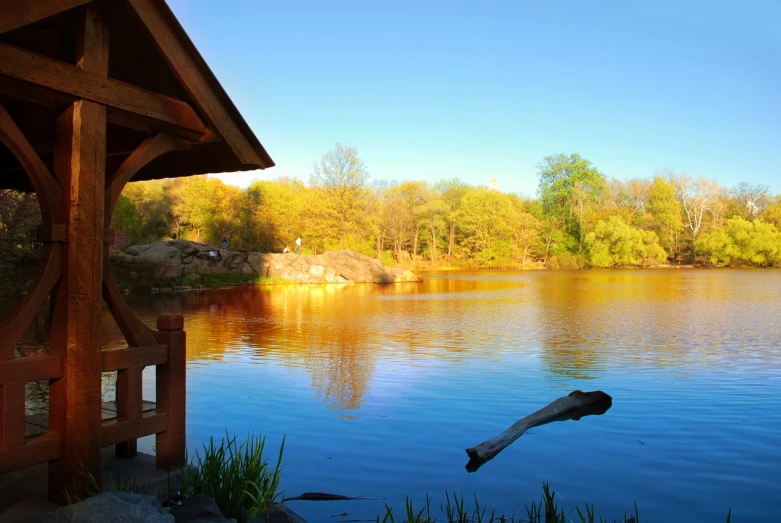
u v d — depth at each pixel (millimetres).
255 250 53844
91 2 3889
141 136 5617
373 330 16266
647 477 5648
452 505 5004
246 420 7367
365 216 56219
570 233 80812
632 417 7617
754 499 5148
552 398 8539
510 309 22641
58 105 3906
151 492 4289
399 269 46594
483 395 8703
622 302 25719
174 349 4559
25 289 24094
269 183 65375
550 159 84188
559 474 5730
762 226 70375
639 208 82875
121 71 4828
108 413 5066
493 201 77250
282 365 10953
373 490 5309
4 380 3568
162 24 4203
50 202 3771
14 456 3615
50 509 3760
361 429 7035
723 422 7383
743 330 16156
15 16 3414
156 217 52562
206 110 4523
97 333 3965
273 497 4957
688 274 57125
